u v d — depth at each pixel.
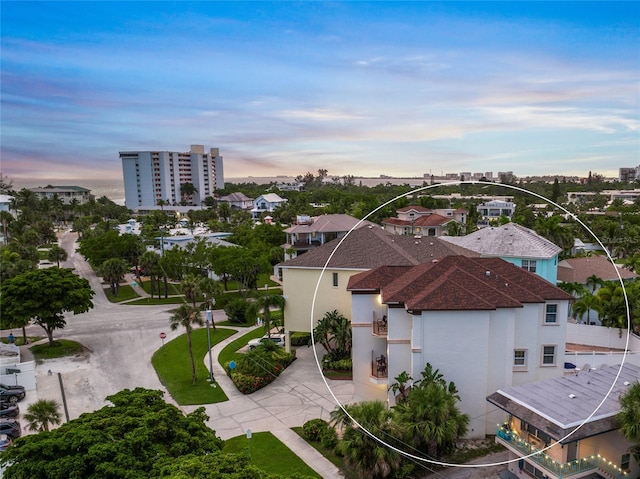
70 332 46.00
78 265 83.19
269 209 146.38
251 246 70.62
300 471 22.44
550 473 19.25
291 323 37.19
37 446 16.11
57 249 78.69
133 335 44.66
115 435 17.48
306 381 32.62
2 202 115.69
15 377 32.09
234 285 65.31
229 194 196.00
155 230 109.12
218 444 19.67
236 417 28.05
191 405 29.80
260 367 32.59
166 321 49.16
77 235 126.69
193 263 64.94
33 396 31.73
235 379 32.25
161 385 33.19
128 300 58.91
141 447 16.73
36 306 39.81
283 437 25.62
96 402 30.69
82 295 41.66
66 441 16.55
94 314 52.62
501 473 20.83
